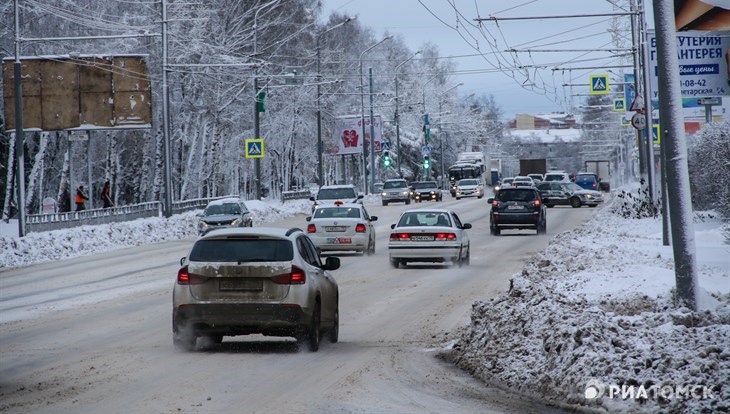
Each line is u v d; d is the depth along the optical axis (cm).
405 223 4172
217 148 10106
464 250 4194
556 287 2698
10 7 8719
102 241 6047
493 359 1786
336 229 4747
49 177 10688
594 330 1647
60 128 7506
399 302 2995
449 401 1485
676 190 2038
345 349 2105
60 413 1382
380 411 1396
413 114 19312
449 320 2581
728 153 5091
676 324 1834
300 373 1755
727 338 1614
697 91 5162
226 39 10194
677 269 2050
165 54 7481
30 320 2691
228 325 1983
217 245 2023
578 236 4875
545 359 1670
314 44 12350
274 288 1984
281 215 9112
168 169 7544
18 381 1694
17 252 5153
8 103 7500
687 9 4784
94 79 7531
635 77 6212
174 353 2020
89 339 2283
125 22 9638
